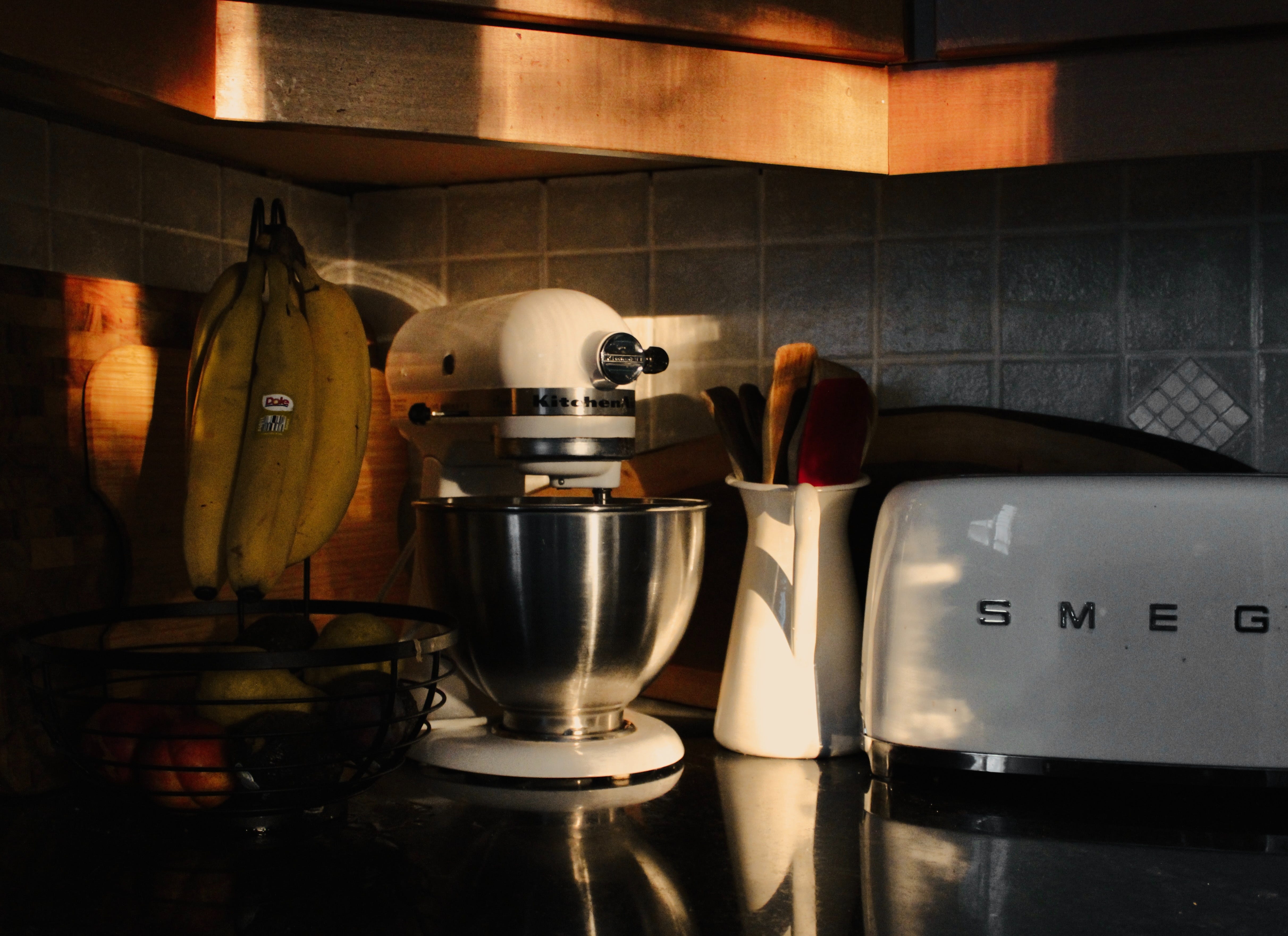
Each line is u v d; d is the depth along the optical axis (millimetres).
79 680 895
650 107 903
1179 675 751
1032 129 919
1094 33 884
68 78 717
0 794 821
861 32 918
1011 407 1145
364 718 747
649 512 842
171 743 696
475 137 869
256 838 723
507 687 876
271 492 807
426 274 1318
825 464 953
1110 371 1122
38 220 936
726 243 1220
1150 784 820
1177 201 1105
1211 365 1101
